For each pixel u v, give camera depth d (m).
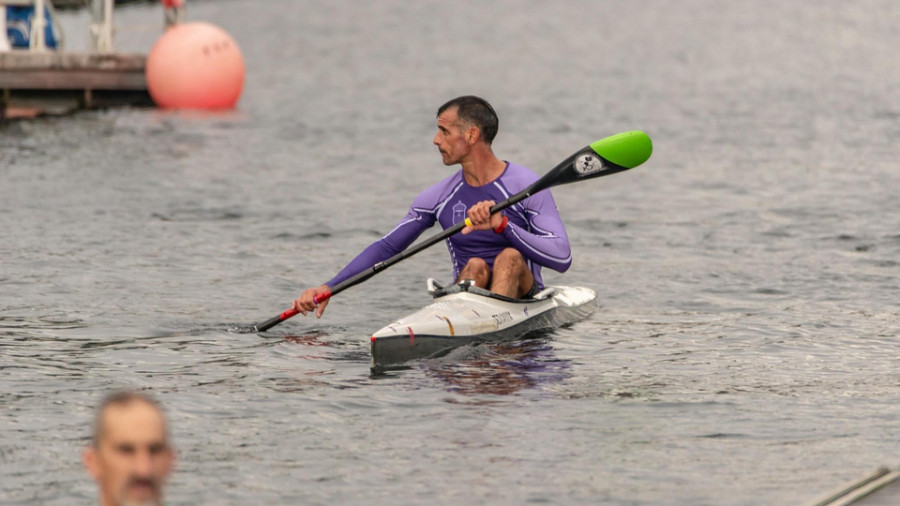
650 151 24.34
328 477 14.22
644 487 13.89
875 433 16.22
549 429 16.33
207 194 43.72
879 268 30.64
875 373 19.91
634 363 20.58
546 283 29.12
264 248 33.69
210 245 33.88
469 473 14.41
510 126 69.00
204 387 18.64
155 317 24.45
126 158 52.84
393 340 20.48
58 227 35.88
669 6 168.38
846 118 70.31
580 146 60.50
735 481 14.09
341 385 18.86
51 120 68.06
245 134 63.34
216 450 15.23
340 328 23.91
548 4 174.88
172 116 71.31
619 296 27.38
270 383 18.95
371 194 45.06
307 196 44.06
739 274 30.00
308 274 29.98
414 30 144.25
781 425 16.59
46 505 13.15
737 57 111.06
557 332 23.27
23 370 19.66
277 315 24.48
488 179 23.70
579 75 98.94
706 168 51.62
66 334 22.66
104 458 7.35
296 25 150.88
